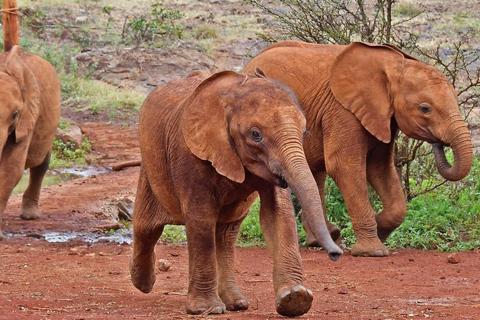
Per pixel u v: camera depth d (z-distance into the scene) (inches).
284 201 332.5
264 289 431.2
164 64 1344.7
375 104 554.6
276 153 307.7
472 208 616.4
